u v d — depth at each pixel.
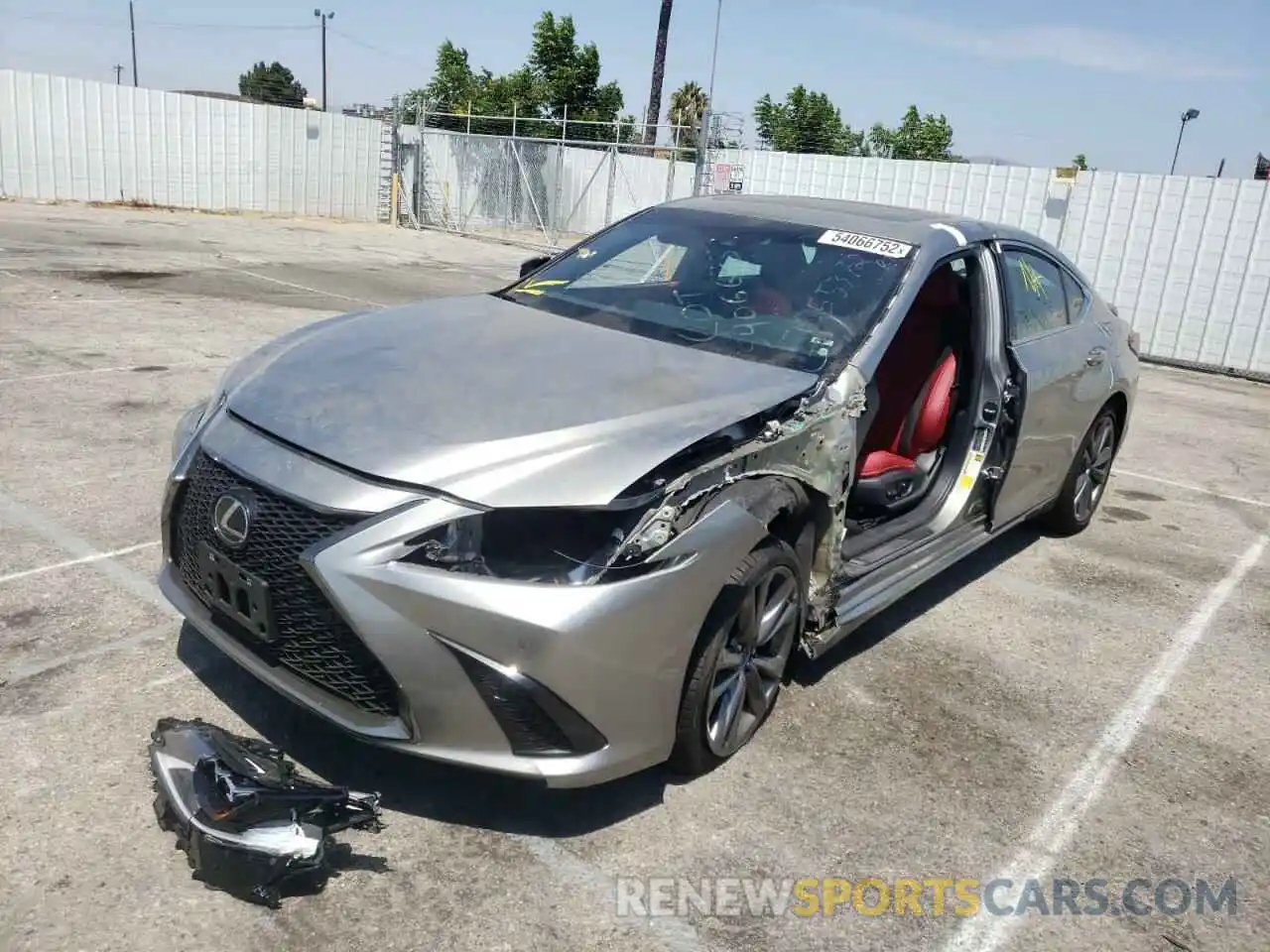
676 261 4.29
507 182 25.78
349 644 2.65
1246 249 12.95
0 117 20.34
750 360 3.60
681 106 45.25
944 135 37.91
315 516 2.67
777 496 3.13
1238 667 4.46
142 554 4.39
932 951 2.64
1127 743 3.75
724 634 3.04
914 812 3.20
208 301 10.90
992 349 4.38
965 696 3.97
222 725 3.21
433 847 2.80
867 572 3.88
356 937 2.46
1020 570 5.39
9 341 8.09
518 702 2.62
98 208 21.28
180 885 2.56
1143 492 7.07
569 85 36.84
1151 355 13.86
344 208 26.06
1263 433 9.46
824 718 3.68
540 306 4.14
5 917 2.41
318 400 3.00
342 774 3.05
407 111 27.38
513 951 2.48
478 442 2.76
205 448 3.00
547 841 2.88
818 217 4.46
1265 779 3.60
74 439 5.84
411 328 3.66
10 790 2.84
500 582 2.59
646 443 2.87
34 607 3.85
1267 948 2.77
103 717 3.21
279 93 76.19
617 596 2.66
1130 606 5.04
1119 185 13.70
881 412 4.40
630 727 2.78
